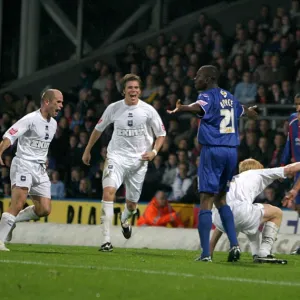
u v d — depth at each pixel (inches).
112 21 3321.9
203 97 1258.6
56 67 3292.3
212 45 2787.9
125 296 876.6
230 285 972.6
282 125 2470.5
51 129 1433.3
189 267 1168.8
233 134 1279.5
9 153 2684.5
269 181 1330.0
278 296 901.8
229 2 3029.0
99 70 2957.7
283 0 2930.6
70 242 1903.3
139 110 1563.7
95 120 2679.6
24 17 3304.6
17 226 2000.5
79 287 924.6
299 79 2511.1
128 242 1843.0
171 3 3213.6
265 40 2689.5
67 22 3299.7
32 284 936.3
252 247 1332.4
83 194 2480.3
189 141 2432.3
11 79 3366.1
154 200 2174.0
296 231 2012.8
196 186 2241.6
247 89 2539.4
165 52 2849.4
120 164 1560.0
